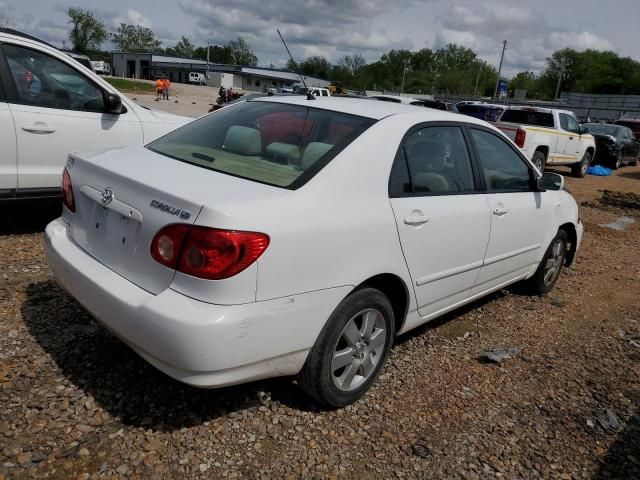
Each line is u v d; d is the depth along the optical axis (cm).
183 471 248
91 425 270
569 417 330
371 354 314
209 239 232
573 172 1606
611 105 4975
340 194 279
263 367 258
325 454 271
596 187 1426
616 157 1859
